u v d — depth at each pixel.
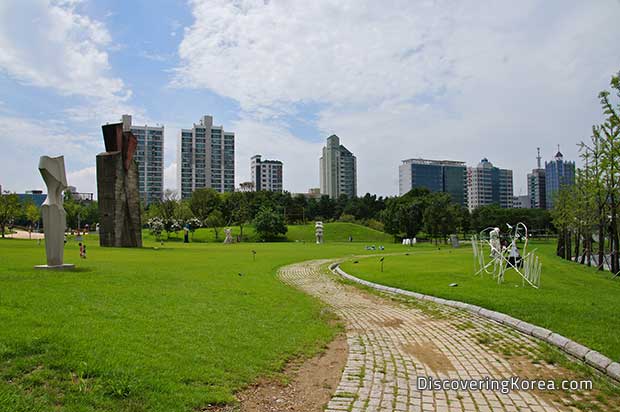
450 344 9.29
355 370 7.50
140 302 10.49
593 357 7.86
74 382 5.48
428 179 138.62
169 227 70.50
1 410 4.61
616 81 19.44
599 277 21.36
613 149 20.91
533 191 148.75
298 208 103.81
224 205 91.19
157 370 6.18
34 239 54.88
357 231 85.50
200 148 132.00
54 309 8.54
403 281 18.08
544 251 49.44
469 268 21.94
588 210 30.66
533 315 11.07
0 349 5.89
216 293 13.44
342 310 13.09
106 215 39.47
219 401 5.71
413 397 6.38
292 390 6.50
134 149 41.41
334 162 157.25
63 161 16.59
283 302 13.39
